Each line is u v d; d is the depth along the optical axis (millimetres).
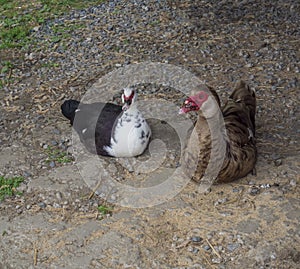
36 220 2230
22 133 2752
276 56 3379
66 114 2695
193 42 3553
